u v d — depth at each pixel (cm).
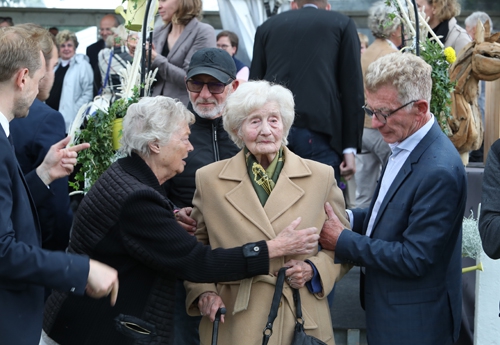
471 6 830
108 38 659
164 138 286
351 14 819
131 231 274
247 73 602
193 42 503
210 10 802
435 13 551
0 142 238
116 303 278
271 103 295
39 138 357
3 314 239
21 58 247
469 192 415
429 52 401
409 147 302
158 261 276
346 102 453
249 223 297
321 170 311
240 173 306
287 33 454
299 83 447
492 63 416
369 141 557
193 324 352
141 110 287
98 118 365
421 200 289
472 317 404
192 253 278
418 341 297
